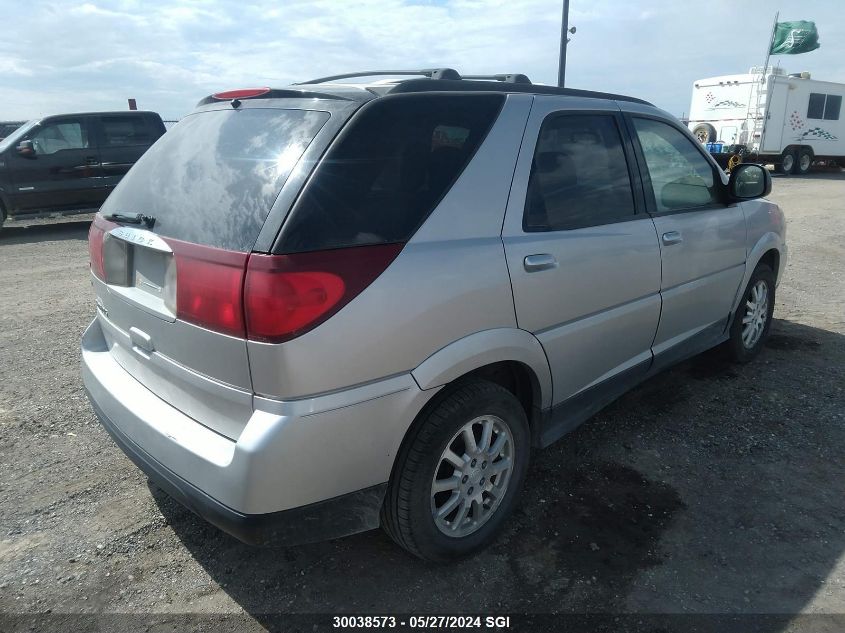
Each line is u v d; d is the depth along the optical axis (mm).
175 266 2195
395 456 2266
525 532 2789
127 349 2668
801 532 2766
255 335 1948
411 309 2182
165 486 2270
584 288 2889
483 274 2406
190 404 2291
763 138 20453
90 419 3857
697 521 2852
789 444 3500
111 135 11891
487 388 2492
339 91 2377
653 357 3566
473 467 2551
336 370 2031
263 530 2037
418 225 2268
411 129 2328
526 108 2748
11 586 2484
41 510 2959
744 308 4398
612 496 3049
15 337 5359
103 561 2629
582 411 3168
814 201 14586
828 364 4605
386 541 2758
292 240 1967
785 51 22750
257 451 1958
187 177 2414
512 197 2596
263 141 2285
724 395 4109
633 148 3322
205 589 2479
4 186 11055
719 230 3865
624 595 2420
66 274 7914
